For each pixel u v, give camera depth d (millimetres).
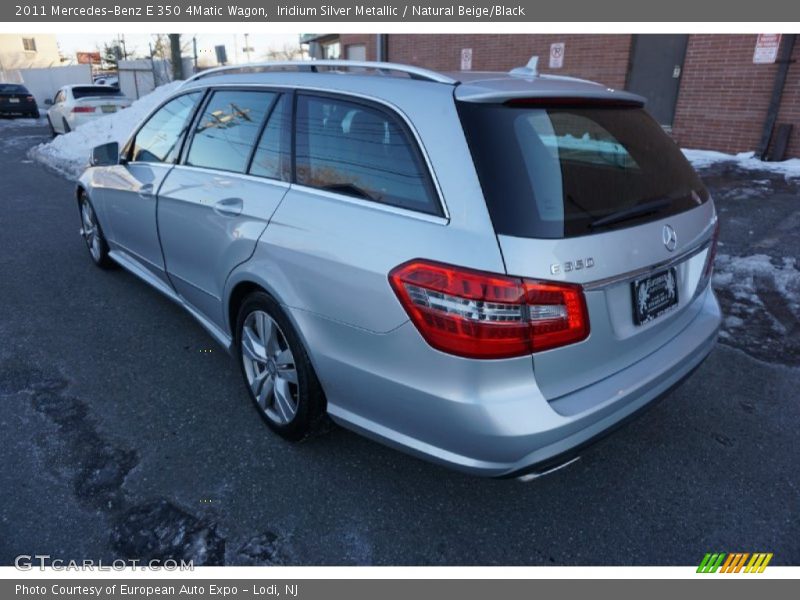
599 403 2182
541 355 2051
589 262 2070
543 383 2105
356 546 2391
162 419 3127
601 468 2869
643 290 2344
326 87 2691
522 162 2082
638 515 2582
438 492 2676
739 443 3066
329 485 2691
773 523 2551
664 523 2541
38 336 4020
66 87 15711
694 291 2760
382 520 2516
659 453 2982
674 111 9867
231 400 3316
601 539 2457
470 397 2037
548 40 11117
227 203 3000
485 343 1982
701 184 2914
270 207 2748
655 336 2525
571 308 2045
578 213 2096
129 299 4672
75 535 2379
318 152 2637
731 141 9297
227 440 2971
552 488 2729
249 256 2832
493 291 1956
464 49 12609
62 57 55625
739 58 8922
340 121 2568
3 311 4410
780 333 4219
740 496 2699
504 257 1964
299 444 2951
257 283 2766
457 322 1997
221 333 3424
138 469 2746
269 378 2941
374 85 2498
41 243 6098
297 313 2549
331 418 2621
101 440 2943
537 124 2227
